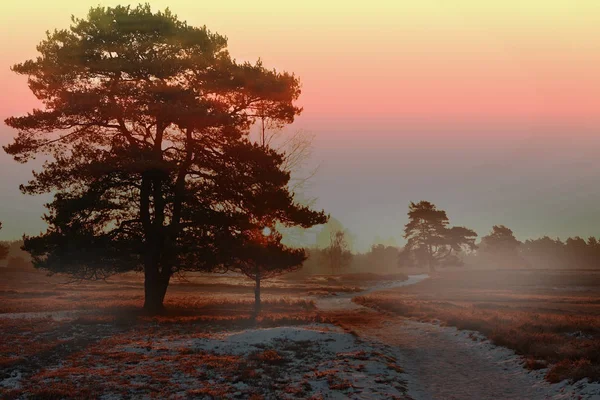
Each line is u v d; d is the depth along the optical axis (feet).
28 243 84.28
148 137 93.20
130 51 88.58
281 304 122.21
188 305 110.01
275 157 94.79
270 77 95.35
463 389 41.81
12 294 135.13
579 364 41.52
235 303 118.52
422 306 110.52
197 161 93.15
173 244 86.22
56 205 86.43
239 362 47.44
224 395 36.68
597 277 299.38
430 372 48.14
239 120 92.07
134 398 35.60
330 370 45.55
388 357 53.26
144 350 52.34
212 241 89.15
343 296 187.62
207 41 93.86
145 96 84.84
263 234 101.45
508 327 65.05
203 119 86.79
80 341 56.44
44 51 90.48
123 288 179.93
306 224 98.32
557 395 37.50
